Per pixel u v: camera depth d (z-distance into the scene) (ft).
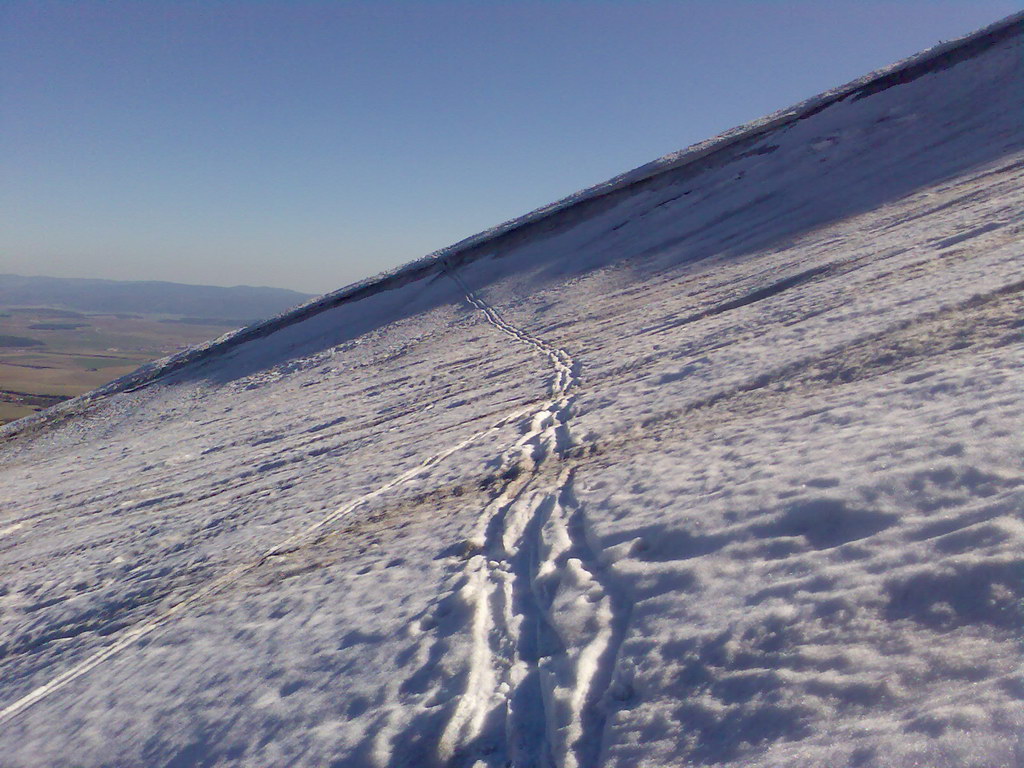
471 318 124.47
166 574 37.63
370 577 27.37
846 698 11.96
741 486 21.47
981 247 45.47
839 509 17.56
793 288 59.16
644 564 19.76
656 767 12.65
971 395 21.59
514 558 24.80
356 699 18.84
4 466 120.88
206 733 20.07
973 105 120.78
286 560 33.32
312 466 55.06
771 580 16.19
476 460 39.75
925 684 11.43
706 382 37.81
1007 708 9.93
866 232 75.66
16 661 33.27
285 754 17.61
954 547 14.23
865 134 131.03
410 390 79.51
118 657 28.99
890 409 23.48
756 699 12.95
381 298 161.79
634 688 15.08
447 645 19.84
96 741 22.17
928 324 32.22
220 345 164.96
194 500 56.24
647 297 91.09
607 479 28.63
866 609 13.80
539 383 59.21
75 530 57.67
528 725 15.80
